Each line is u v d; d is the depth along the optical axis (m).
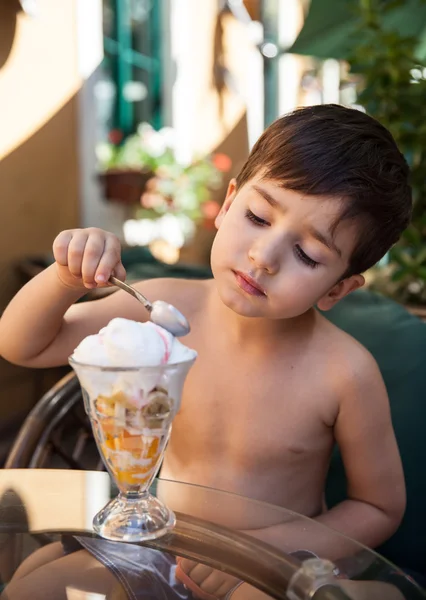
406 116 1.81
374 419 1.10
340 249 0.94
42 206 2.86
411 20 2.02
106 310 1.17
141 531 0.76
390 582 0.72
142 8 3.49
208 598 0.68
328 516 1.09
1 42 2.57
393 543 1.25
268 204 0.92
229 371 1.13
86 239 0.92
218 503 0.85
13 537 0.76
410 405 1.28
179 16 3.70
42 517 0.80
